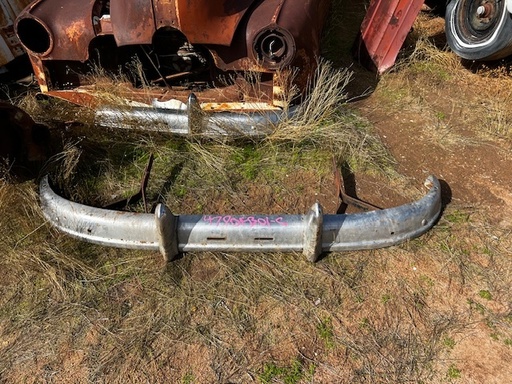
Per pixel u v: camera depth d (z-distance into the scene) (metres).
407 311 2.11
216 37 2.76
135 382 1.88
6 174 2.57
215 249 2.31
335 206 2.64
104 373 1.90
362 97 3.58
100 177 2.83
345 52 4.16
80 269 2.30
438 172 2.88
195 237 2.28
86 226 2.35
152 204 2.64
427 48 4.04
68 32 2.91
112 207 2.49
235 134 2.94
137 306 2.14
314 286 2.21
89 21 2.87
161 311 2.12
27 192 2.63
